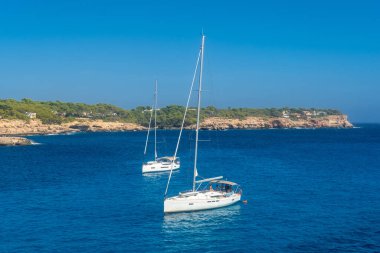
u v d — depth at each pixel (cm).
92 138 19675
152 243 3453
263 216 4319
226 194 4753
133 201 5031
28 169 8175
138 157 10788
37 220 4122
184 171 7956
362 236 3638
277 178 6950
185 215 4344
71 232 3728
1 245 3375
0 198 5191
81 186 6141
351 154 11569
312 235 3672
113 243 3444
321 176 7181
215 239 3566
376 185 6219
